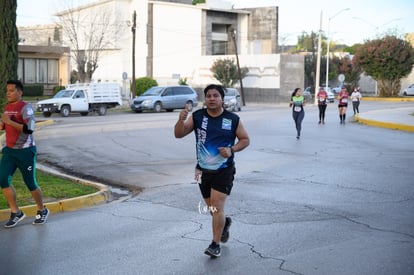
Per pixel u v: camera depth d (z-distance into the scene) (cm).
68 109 3603
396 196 1016
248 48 7319
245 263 629
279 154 1634
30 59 5138
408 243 707
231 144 659
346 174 1271
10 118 800
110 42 6206
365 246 693
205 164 655
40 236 766
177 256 662
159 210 933
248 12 7238
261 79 6188
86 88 3716
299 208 923
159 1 6556
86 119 3203
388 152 1673
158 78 6406
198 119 660
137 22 6500
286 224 813
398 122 2636
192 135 2184
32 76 5162
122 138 2083
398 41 6334
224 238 701
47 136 2166
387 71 6366
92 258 659
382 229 780
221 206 655
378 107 4559
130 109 4534
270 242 716
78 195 1010
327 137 2125
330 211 899
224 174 652
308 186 1128
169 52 6675
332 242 713
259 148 1778
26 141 809
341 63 7469
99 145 1875
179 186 1155
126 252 682
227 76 6116
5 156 814
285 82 6066
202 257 656
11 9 2308
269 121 2958
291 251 674
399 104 5194
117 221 856
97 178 1276
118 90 3875
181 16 6719
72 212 935
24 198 971
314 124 2786
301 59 6162
